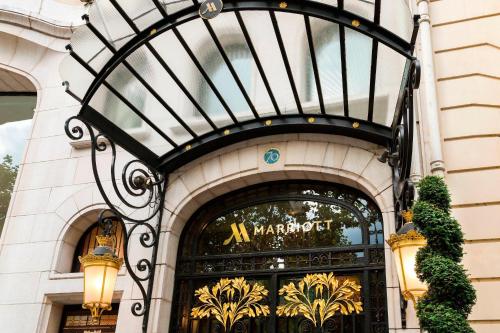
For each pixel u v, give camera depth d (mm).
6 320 8477
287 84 7629
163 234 8328
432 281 4902
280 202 8562
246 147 8531
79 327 8625
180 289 8328
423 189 5758
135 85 7633
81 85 7383
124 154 9227
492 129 7297
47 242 8984
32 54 10961
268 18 6805
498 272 6457
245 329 7762
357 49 6797
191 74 7582
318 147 8148
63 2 11195
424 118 7527
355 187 8031
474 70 7734
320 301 7555
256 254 8203
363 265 7535
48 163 9750
